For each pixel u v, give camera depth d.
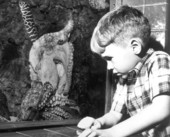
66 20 2.91
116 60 1.18
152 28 1.83
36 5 2.73
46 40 2.73
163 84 1.11
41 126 1.89
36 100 2.65
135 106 1.25
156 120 1.09
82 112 2.97
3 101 2.54
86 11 3.06
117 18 1.17
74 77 2.97
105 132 1.10
